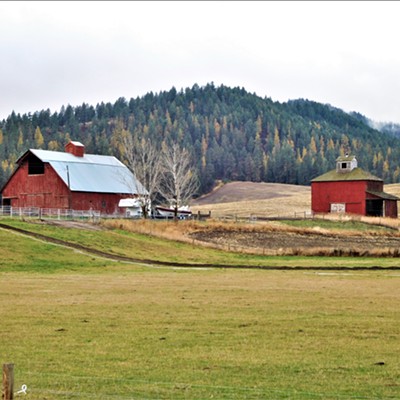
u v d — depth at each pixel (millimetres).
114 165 153875
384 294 53844
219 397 25703
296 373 29312
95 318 41781
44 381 27891
